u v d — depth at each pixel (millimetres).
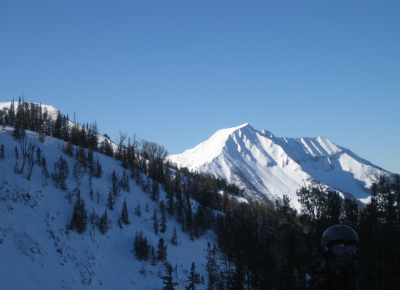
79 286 49500
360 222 29062
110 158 113750
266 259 26766
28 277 44281
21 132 94250
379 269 24500
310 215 32844
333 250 5582
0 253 45312
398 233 24141
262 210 90375
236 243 28641
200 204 109312
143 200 92000
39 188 67688
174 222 87312
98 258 59125
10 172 66438
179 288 55438
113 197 81375
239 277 27344
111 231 69000
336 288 5316
